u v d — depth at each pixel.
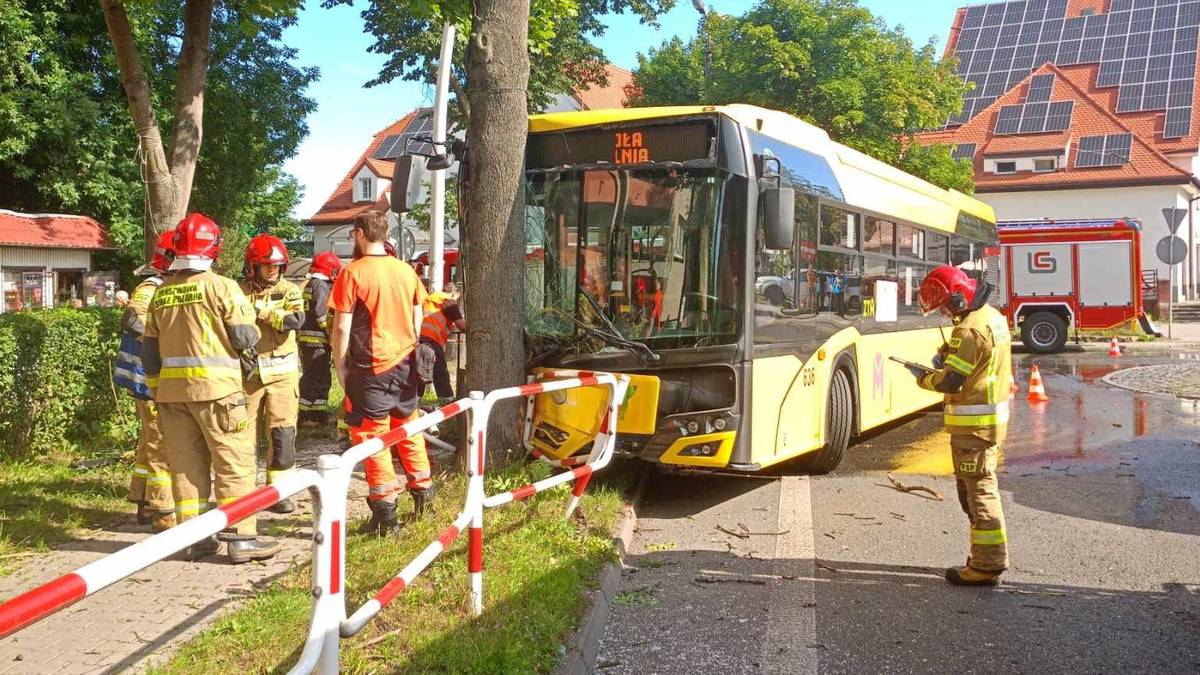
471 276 8.06
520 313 8.01
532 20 12.12
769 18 29.12
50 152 28.73
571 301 7.91
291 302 6.96
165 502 6.41
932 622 5.29
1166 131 43.81
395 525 6.20
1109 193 42.19
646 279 7.71
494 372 7.92
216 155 31.38
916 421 13.47
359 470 8.65
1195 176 42.31
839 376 9.59
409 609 4.88
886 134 29.84
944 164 32.50
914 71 30.00
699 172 7.59
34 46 27.58
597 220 7.87
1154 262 41.59
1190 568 6.28
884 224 11.20
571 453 7.76
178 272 5.68
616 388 6.97
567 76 27.09
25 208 31.91
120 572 2.07
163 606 4.98
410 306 6.29
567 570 5.57
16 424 8.82
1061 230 24.48
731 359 7.53
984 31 52.94
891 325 11.38
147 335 5.69
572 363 7.82
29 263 29.38
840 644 4.98
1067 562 6.43
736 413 7.53
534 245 8.06
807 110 28.72
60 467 8.54
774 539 6.97
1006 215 43.94
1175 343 26.17
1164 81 45.88
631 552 6.68
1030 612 5.44
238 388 5.74
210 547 5.92
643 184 7.75
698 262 7.56
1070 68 48.66
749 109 8.17
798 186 8.73
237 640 4.45
